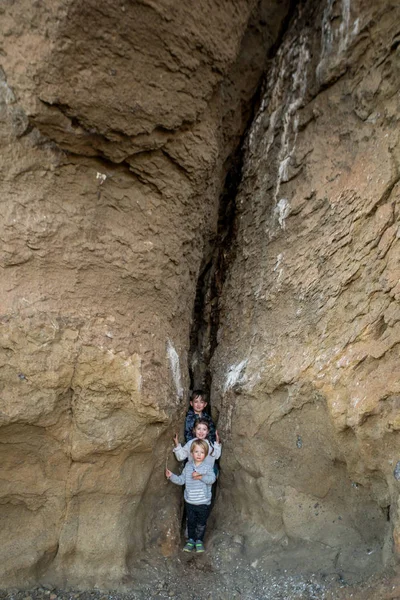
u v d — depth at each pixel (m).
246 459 4.09
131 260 3.40
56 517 3.47
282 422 3.82
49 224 3.11
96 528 3.58
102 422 3.37
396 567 3.05
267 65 4.11
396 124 3.25
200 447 4.00
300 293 3.76
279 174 4.00
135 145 3.12
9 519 3.41
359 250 3.34
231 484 4.32
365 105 3.42
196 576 3.84
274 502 3.91
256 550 3.97
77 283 3.26
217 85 3.29
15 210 3.04
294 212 3.85
